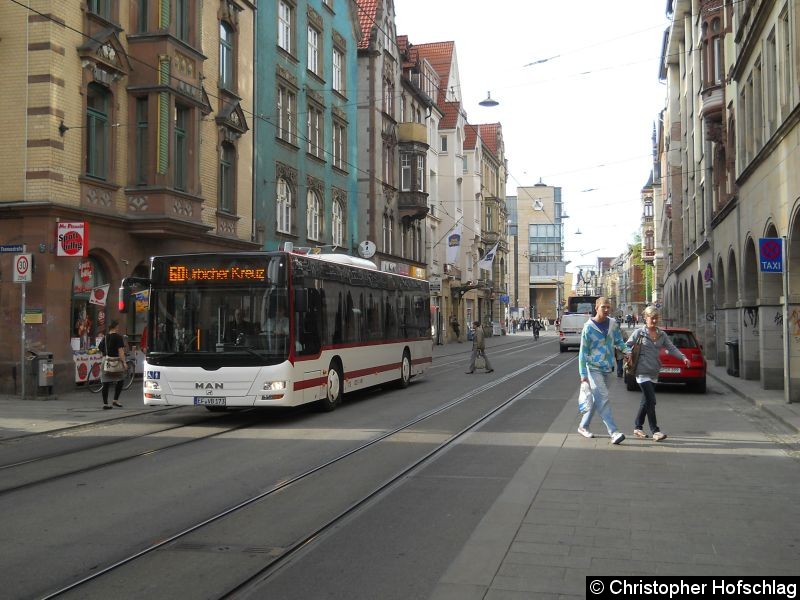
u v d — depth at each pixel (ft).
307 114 109.09
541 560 18.86
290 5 103.30
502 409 51.57
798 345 51.47
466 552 19.60
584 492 26.25
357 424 44.93
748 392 59.67
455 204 199.31
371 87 133.69
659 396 60.95
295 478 29.22
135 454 34.91
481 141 229.04
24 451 36.14
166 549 20.33
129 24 68.28
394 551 19.88
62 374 59.62
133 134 68.03
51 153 58.80
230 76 86.69
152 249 70.64
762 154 60.23
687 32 137.39
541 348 165.58
